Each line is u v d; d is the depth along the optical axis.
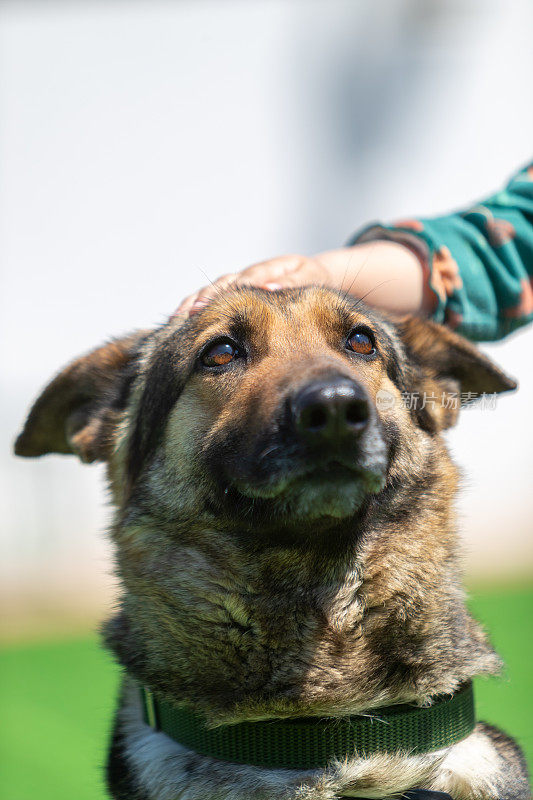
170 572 3.46
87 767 5.47
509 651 7.14
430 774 3.17
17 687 7.04
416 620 3.36
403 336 4.03
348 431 2.95
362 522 3.34
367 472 3.05
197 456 3.46
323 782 3.08
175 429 3.60
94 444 4.16
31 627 9.00
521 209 4.41
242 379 3.42
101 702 6.60
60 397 4.18
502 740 3.55
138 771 3.36
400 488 3.52
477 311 4.31
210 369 3.52
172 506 3.54
